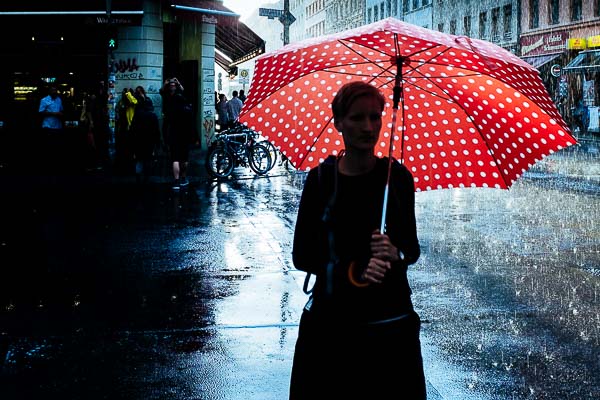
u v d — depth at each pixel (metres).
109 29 21.52
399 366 3.08
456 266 8.88
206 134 28.72
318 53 3.59
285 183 18.39
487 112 3.49
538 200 15.37
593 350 5.82
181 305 7.12
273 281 8.10
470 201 15.20
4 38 23.84
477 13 54.72
